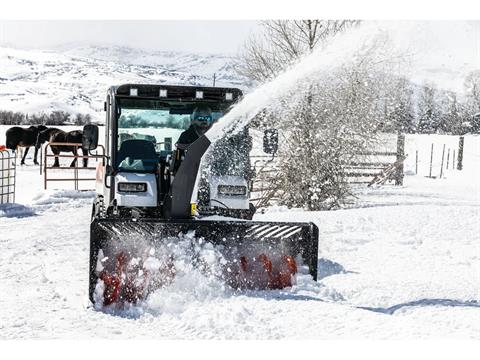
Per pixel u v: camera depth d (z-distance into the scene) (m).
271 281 6.96
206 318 5.83
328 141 15.18
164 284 6.61
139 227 6.63
